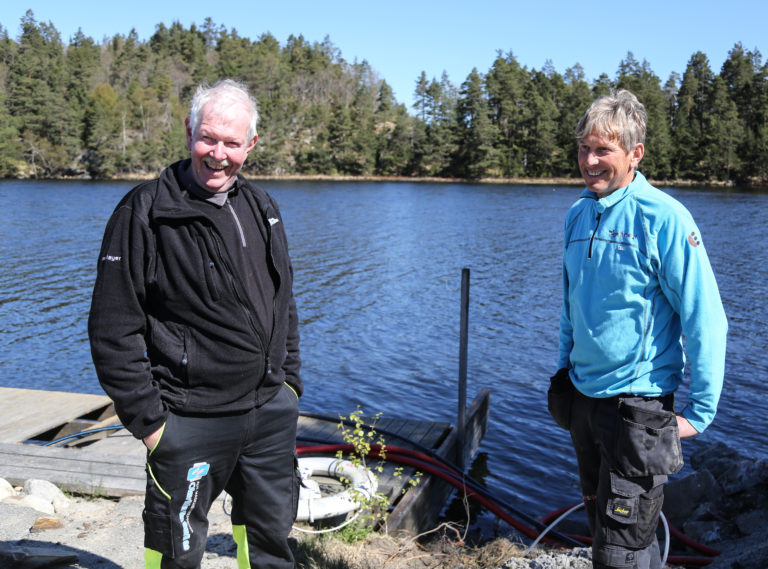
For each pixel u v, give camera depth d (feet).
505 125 348.18
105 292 6.43
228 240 6.78
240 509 7.64
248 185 7.30
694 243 7.16
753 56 370.94
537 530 15.61
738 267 75.31
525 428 27.53
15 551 9.00
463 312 19.76
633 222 7.47
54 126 297.53
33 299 54.54
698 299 7.14
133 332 6.52
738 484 17.61
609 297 7.54
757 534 15.57
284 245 7.43
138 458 13.93
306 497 12.56
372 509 13.80
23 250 80.28
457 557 12.69
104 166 291.58
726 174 305.12
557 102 372.79
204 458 6.91
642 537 7.30
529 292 60.23
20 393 21.20
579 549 11.47
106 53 497.05
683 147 313.73
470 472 23.11
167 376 6.75
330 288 61.05
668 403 7.56
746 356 38.60
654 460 7.09
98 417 20.63
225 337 6.74
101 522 11.17
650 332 7.47
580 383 7.87
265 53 478.59
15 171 285.23
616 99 7.59
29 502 11.51
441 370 36.11
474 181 322.55
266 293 7.10
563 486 22.17
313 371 35.83
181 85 422.00
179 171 7.00
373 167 351.05
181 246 6.60
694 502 17.60
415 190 242.78
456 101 387.96
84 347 40.60
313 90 458.50
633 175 7.77
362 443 15.23
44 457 13.89
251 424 7.10
